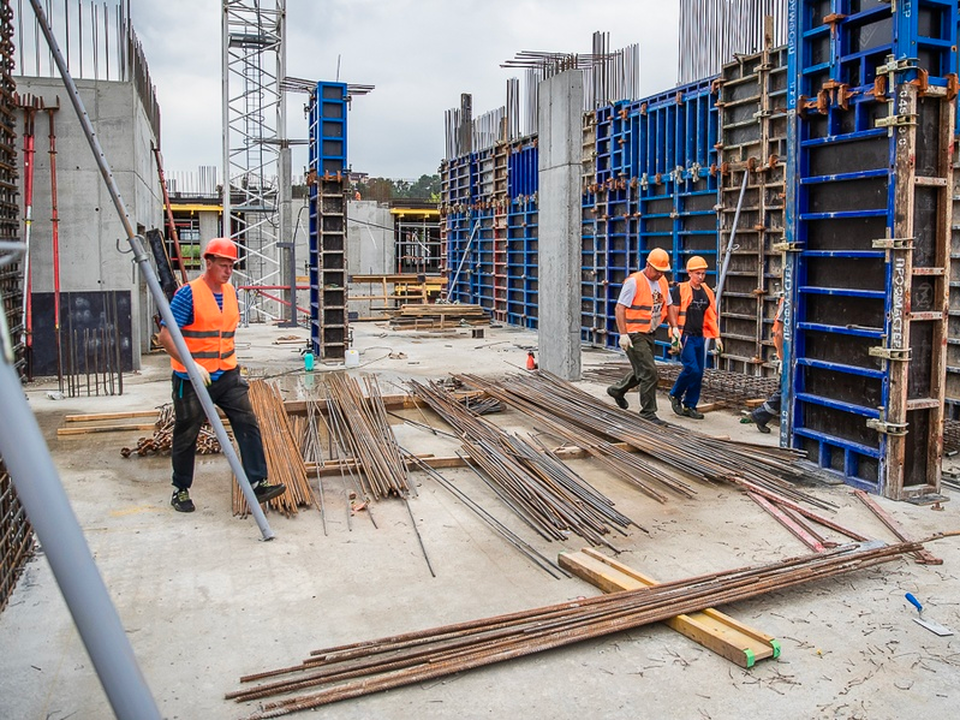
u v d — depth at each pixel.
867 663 3.96
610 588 4.73
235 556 5.33
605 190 16.09
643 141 14.80
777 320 8.40
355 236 30.36
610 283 16.11
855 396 6.91
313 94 14.24
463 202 24.30
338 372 12.96
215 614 4.48
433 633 4.11
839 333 6.98
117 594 4.73
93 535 5.69
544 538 5.65
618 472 7.13
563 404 9.49
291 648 4.11
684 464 7.08
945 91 6.34
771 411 8.64
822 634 4.26
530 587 4.86
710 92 12.77
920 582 4.91
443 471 7.35
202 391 5.53
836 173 6.96
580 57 16.41
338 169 14.04
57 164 12.91
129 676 1.27
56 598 4.65
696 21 13.38
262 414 8.57
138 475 7.17
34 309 12.62
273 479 6.66
